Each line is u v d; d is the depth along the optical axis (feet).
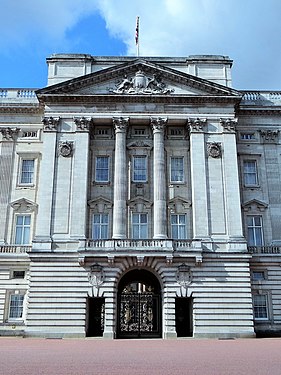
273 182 141.90
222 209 129.59
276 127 147.43
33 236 134.21
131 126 141.79
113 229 128.36
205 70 147.43
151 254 119.75
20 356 59.98
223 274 122.31
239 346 83.97
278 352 68.08
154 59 147.84
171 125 141.38
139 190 135.54
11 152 142.72
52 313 117.70
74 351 70.03
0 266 130.62
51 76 144.15
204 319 118.52
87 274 120.67
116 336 119.75
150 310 131.23
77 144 134.41
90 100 137.80
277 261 132.16
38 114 146.30
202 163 133.69
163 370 44.52
